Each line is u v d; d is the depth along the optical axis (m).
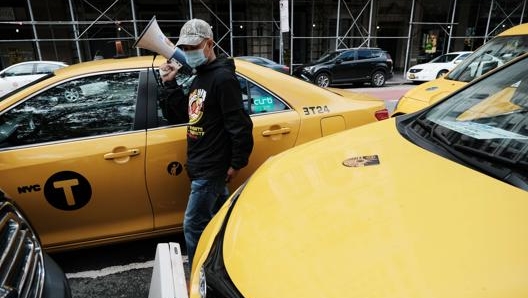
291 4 16.94
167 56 2.50
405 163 1.52
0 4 15.93
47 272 1.79
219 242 1.48
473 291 0.94
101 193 2.57
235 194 1.85
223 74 2.17
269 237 1.31
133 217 2.70
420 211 1.21
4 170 2.40
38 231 2.55
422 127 1.87
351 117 3.06
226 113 2.18
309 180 1.56
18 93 2.54
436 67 15.88
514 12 21.34
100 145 2.53
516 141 1.51
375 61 15.60
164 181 2.67
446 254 1.04
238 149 2.23
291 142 2.88
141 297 2.54
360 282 1.03
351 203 1.33
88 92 2.62
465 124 1.76
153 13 17.67
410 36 19.02
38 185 2.46
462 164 1.45
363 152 1.70
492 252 1.02
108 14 16.86
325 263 1.12
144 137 2.60
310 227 1.28
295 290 1.08
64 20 16.62
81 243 2.65
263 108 2.88
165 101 2.61
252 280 1.18
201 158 2.30
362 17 20.48
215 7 18.23
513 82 1.89
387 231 1.16
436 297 0.94
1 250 1.54
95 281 2.70
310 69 14.98
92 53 17.11
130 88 2.67
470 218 1.15
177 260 1.68
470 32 21.95
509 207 1.16
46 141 2.53
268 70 3.00
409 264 1.04
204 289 1.33
